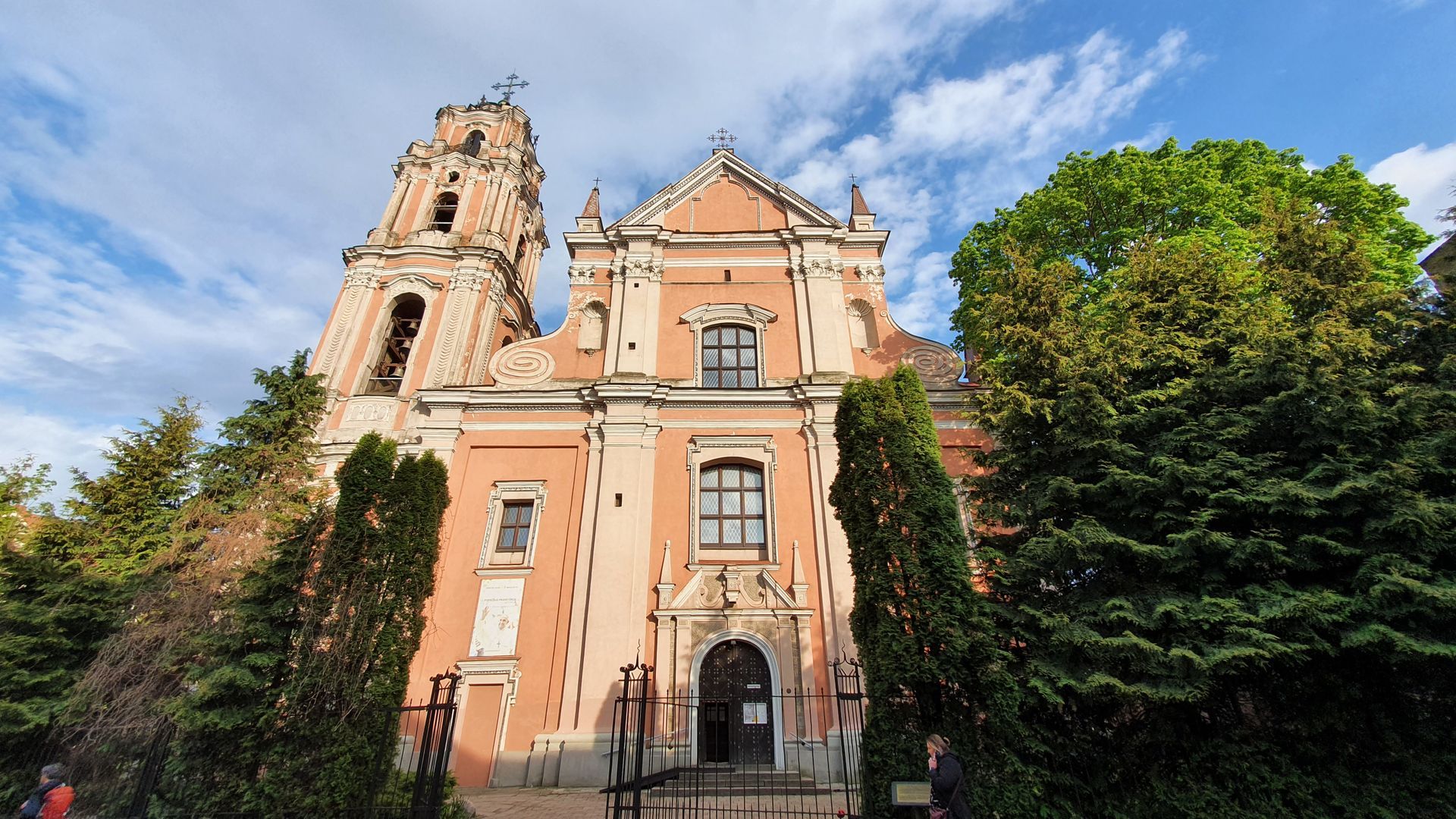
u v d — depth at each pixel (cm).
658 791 1216
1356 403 889
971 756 834
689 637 1469
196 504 1489
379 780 922
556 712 1415
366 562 1081
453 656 1463
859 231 2077
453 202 2578
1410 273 1625
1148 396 1032
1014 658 901
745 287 1972
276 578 1075
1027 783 820
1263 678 883
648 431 1712
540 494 1648
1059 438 1070
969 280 2130
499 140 2812
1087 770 883
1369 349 957
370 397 1973
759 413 1745
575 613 1500
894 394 1094
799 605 1495
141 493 1603
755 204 2142
